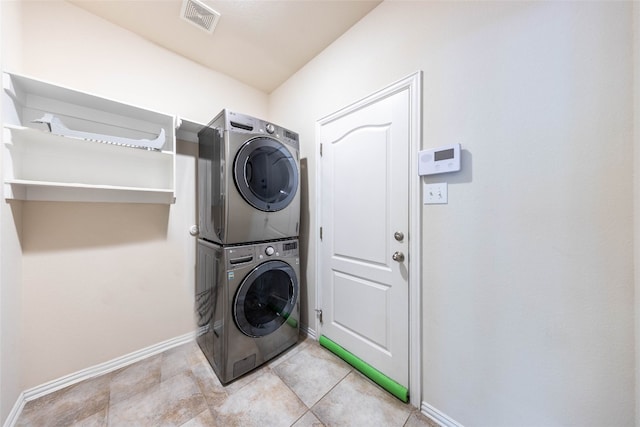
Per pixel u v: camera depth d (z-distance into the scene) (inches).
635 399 29.3
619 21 29.4
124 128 62.7
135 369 61.8
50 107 52.8
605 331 31.0
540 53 35.1
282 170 68.8
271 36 68.1
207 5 58.1
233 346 57.0
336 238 70.0
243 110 90.0
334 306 70.7
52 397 52.0
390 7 55.3
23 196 48.9
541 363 35.9
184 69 75.5
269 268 63.6
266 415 48.3
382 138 57.5
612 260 30.5
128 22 62.7
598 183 31.1
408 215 52.6
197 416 47.8
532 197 36.2
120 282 63.3
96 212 59.8
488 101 40.3
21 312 50.0
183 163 73.5
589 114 31.5
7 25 44.5
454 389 45.4
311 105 77.8
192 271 75.4
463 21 43.3
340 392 54.6
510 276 38.5
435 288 48.0
